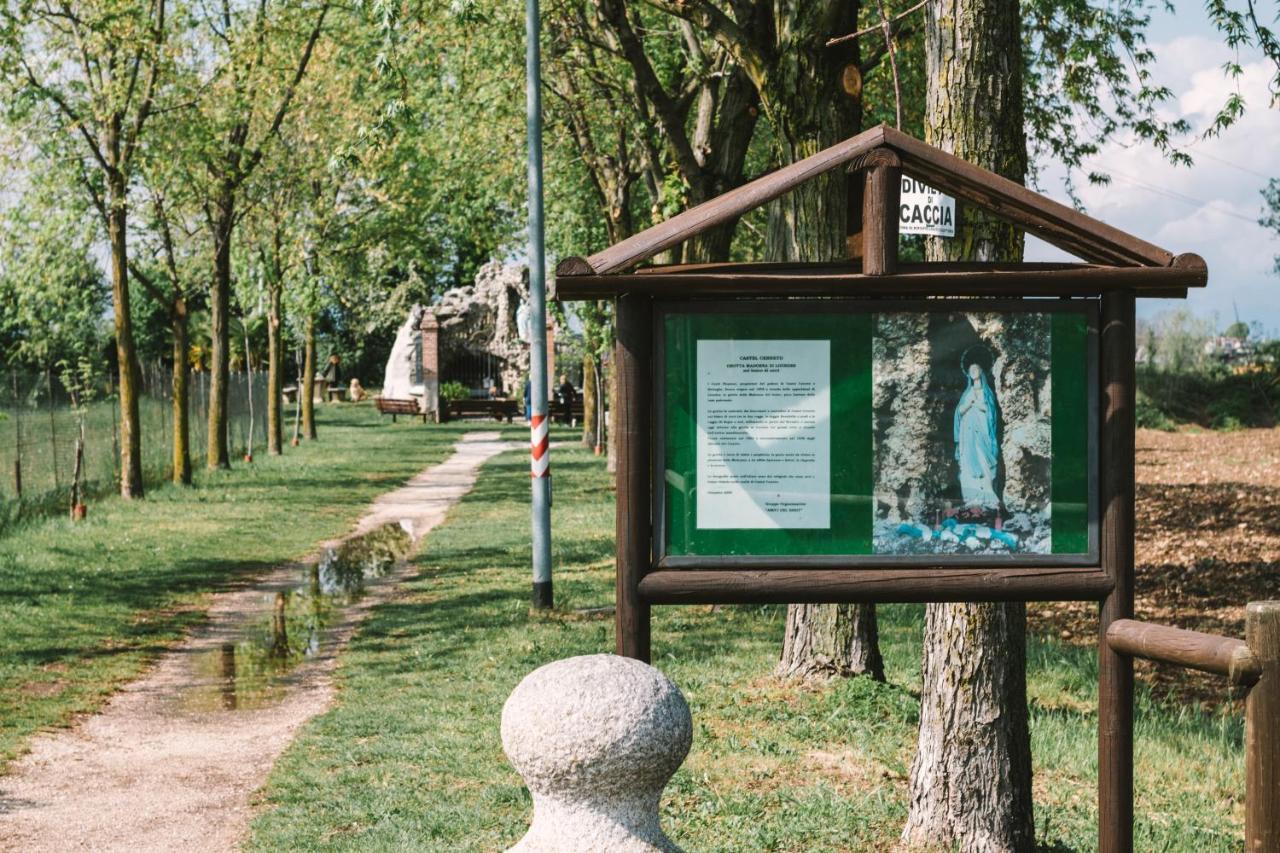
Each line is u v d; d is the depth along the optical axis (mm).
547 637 12805
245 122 27641
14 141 23484
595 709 2938
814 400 4566
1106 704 4609
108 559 18375
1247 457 35438
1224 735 9836
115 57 23672
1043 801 7676
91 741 9773
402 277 70938
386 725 9703
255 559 19469
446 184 26875
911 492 4594
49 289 26328
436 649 12656
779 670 10477
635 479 4480
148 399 30391
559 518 24250
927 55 6262
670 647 11898
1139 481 30250
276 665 12555
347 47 26234
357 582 17672
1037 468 4629
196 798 8289
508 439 49344
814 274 4500
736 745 8633
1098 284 4469
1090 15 12898
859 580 4527
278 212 35469
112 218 24719
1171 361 51375
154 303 62938
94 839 7527
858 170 4445
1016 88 6148
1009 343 4613
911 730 9039
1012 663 6324
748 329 4547
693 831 7000
